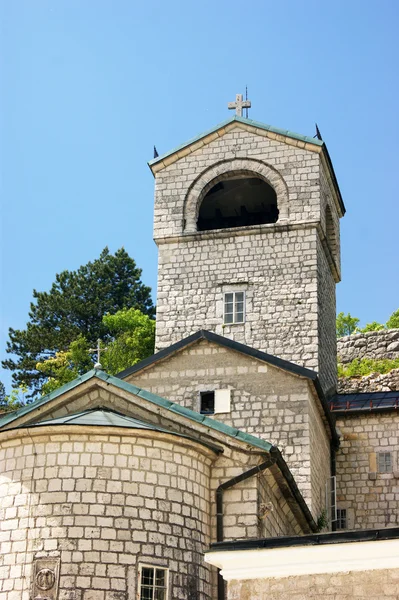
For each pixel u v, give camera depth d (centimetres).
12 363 6762
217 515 2550
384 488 3872
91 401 2681
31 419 2656
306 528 3070
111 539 2338
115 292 7262
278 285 4034
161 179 4325
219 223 4712
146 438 2455
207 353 3553
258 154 4250
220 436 2627
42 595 2284
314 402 3581
